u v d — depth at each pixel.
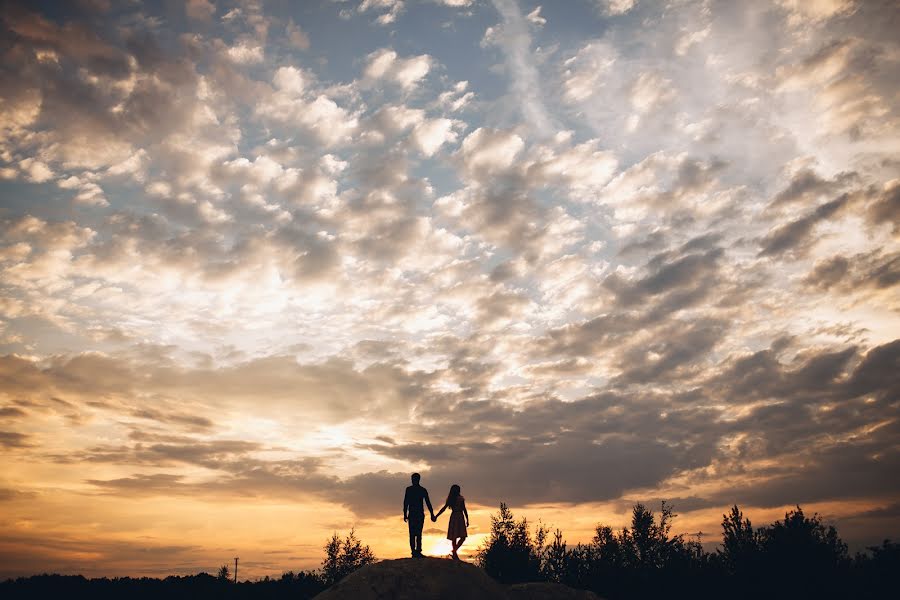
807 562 30.59
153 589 53.81
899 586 29.30
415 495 18.56
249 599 48.34
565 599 22.48
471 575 17.44
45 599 51.56
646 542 36.34
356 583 16.67
